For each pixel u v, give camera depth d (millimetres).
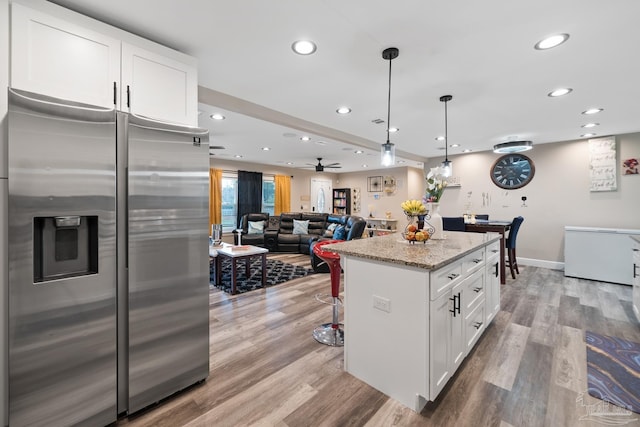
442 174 3746
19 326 1207
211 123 3566
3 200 1238
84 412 1371
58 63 1375
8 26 1254
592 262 4230
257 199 7699
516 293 3623
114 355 1461
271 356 2143
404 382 1637
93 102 1479
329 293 3627
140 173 1516
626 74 2328
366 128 4047
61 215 1279
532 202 5137
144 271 1543
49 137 1249
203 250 1796
